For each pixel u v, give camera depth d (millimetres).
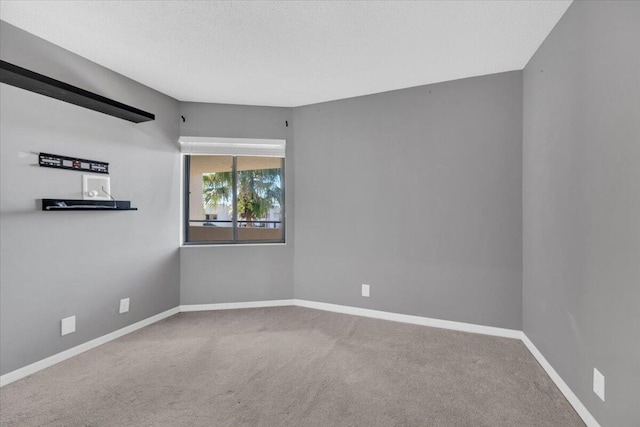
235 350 2674
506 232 2928
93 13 2061
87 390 2084
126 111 2750
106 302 2850
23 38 2260
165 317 3471
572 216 1943
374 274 3475
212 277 3746
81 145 2631
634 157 1392
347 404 1934
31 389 2098
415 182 3287
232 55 2637
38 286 2350
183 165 3801
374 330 3109
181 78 3076
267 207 4188
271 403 1942
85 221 2682
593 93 1718
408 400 1974
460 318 3105
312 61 2736
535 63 2555
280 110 3855
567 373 1990
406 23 2174
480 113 3014
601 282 1637
